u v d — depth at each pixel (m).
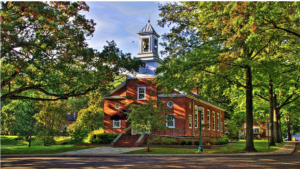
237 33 17.69
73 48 20.84
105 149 26.42
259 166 13.73
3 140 45.03
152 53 35.56
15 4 16.94
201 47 20.75
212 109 45.16
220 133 49.25
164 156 20.83
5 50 16.92
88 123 47.56
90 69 23.20
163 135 31.14
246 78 23.41
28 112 35.34
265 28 17.92
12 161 17.36
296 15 15.28
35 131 34.97
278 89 30.45
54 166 14.47
